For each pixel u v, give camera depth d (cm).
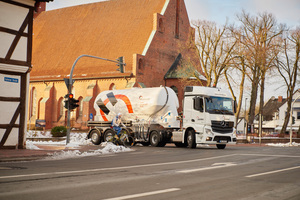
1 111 1825
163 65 5478
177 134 2584
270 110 10000
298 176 1052
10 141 1856
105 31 5925
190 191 778
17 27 1870
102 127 2933
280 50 4709
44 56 6306
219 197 722
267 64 4659
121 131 2752
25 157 1576
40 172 1048
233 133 2531
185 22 5922
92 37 5988
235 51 4544
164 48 5506
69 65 5866
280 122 9250
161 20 5497
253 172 1122
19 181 871
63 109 5819
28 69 1898
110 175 1002
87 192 743
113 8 6144
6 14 1834
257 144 4078
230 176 1023
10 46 1845
